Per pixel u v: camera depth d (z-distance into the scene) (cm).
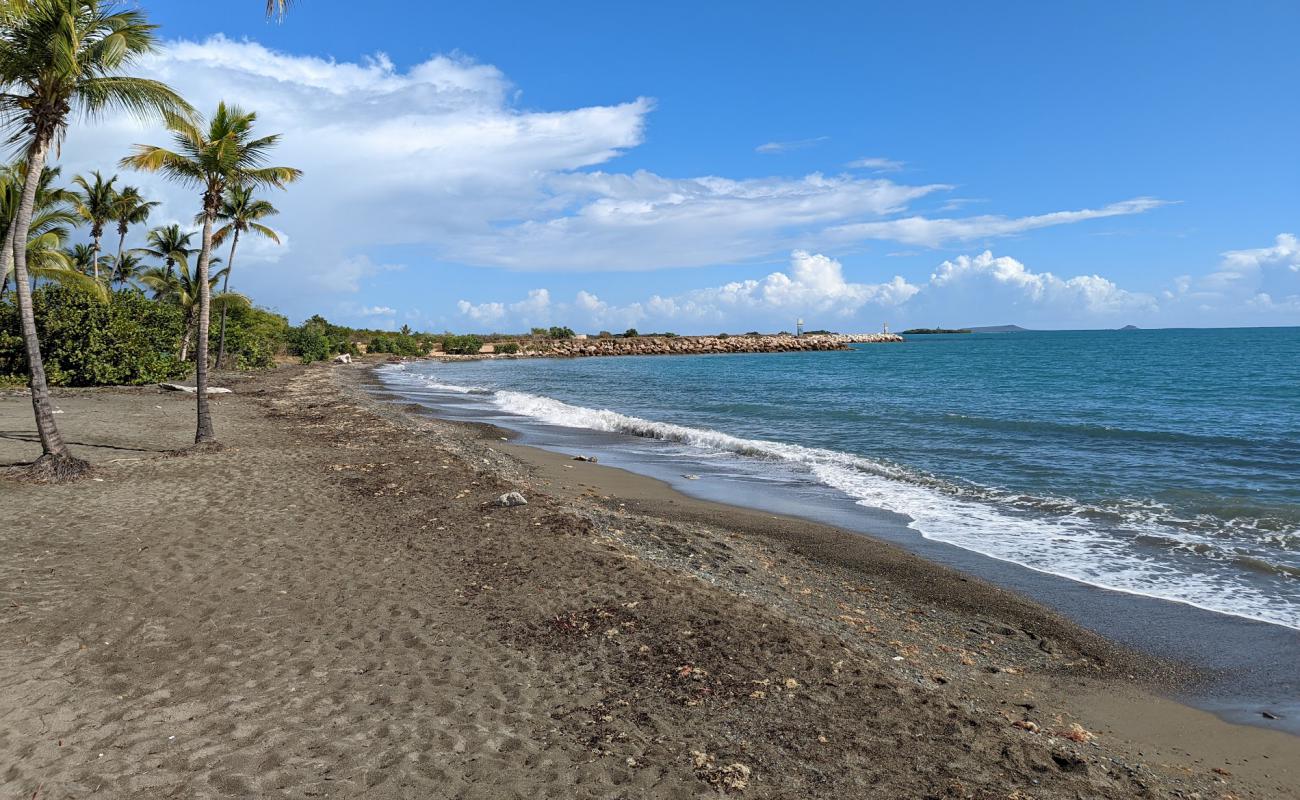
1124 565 873
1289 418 2212
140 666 507
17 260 1102
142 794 355
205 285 1473
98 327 2838
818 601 748
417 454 1455
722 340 11756
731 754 423
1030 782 409
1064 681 584
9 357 2688
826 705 489
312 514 963
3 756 384
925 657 614
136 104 1134
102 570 706
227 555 771
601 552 818
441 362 8200
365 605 646
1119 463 1513
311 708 457
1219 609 730
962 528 1052
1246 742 489
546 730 444
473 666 531
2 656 509
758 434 2091
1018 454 1655
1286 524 1026
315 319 8412
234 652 538
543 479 1370
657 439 1997
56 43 1016
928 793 392
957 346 11406
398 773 387
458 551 815
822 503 1220
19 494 1009
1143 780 429
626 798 375
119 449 1423
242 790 364
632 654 560
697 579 763
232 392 2892
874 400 3064
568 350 10488
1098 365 5334
